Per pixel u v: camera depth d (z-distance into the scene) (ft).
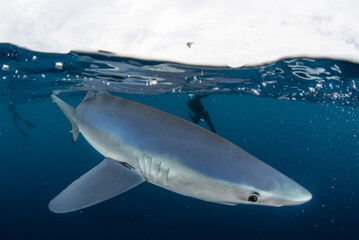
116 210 44.11
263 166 7.80
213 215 42.98
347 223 41.78
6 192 54.60
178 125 9.07
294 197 7.07
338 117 94.43
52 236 36.94
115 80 29.09
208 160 7.88
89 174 9.39
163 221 40.73
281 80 26.89
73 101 61.77
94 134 11.10
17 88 37.70
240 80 27.81
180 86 33.42
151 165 8.69
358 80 23.65
